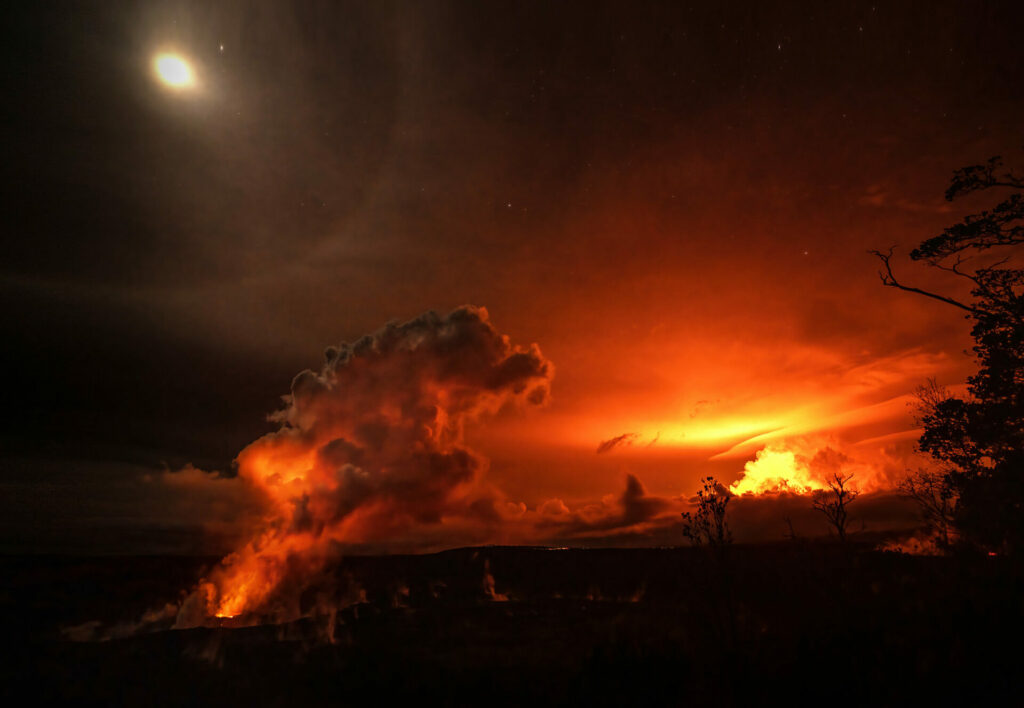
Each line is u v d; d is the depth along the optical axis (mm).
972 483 17547
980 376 20906
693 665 9328
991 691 7492
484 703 9336
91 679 11234
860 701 7570
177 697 10039
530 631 16516
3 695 10219
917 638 9031
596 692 8984
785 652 8789
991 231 20047
